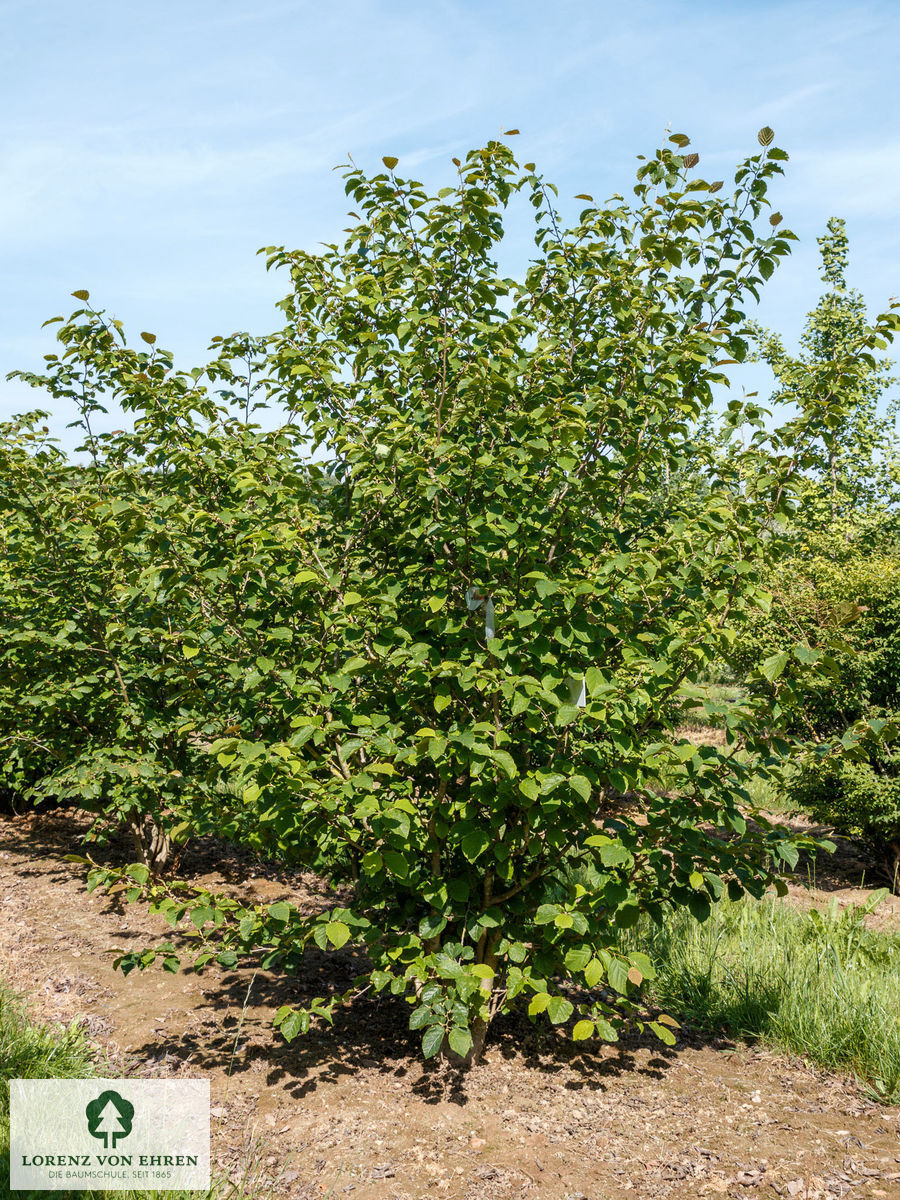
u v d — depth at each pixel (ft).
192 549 14.05
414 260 13.79
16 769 25.11
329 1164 11.02
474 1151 11.49
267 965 12.44
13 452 19.43
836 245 55.16
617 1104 12.94
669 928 18.57
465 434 13.21
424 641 12.41
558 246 14.62
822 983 15.99
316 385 13.56
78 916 19.76
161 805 20.63
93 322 15.80
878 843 25.53
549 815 11.97
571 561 13.33
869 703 24.48
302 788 10.98
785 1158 11.46
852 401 12.82
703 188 12.60
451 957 11.75
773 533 12.82
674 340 13.58
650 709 12.37
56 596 20.63
